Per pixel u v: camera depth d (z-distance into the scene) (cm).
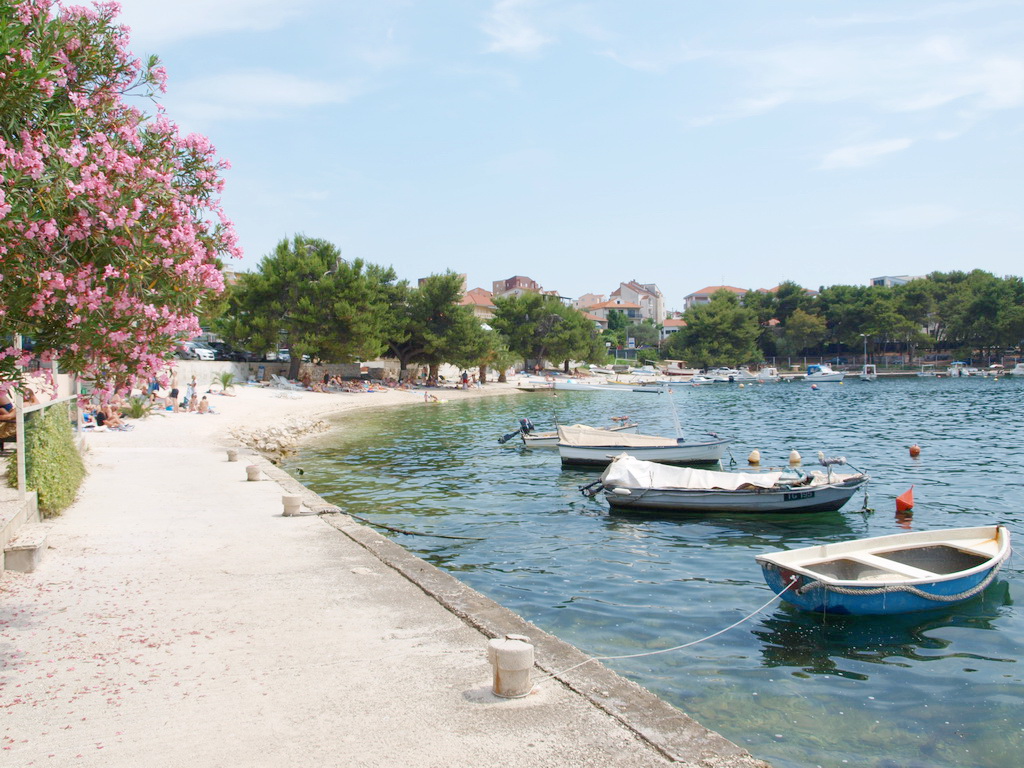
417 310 7162
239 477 1808
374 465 2736
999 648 942
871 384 10025
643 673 863
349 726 529
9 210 537
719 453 2702
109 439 2666
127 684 603
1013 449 3123
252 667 642
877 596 1001
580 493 2128
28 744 498
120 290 633
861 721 745
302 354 5731
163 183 693
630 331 15862
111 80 803
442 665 650
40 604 819
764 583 1235
